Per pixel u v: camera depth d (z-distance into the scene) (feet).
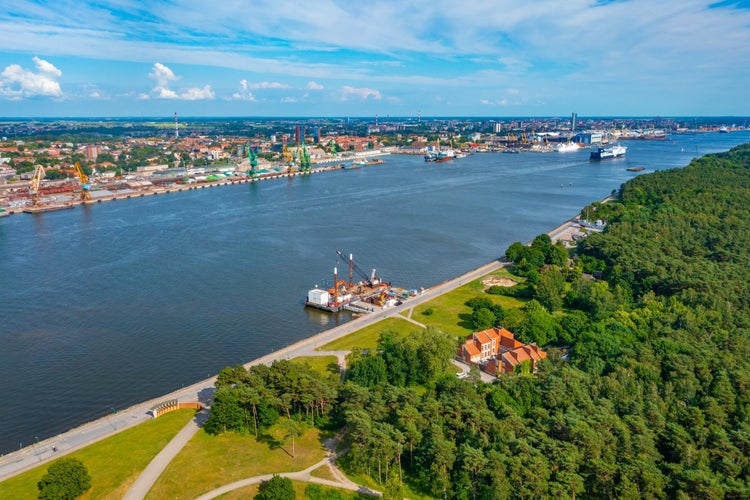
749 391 599.98
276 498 460.14
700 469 474.90
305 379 606.55
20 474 517.14
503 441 518.37
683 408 572.10
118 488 491.72
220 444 563.48
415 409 554.05
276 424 593.42
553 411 580.30
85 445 568.82
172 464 527.40
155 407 645.92
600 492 472.85
